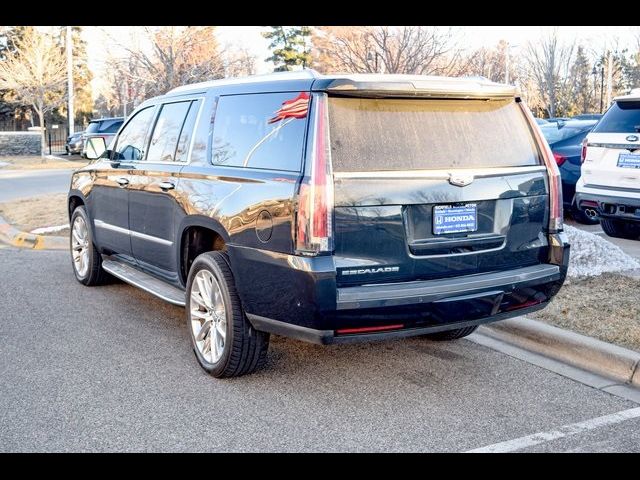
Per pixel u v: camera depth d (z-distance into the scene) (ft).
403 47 54.54
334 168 14.24
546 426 14.56
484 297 15.35
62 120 192.34
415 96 15.30
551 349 18.84
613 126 29.30
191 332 17.84
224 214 16.34
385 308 14.28
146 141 21.74
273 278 14.84
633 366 16.98
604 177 29.43
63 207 45.73
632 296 22.06
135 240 21.81
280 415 15.05
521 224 16.37
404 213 14.73
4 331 20.89
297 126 14.97
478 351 19.25
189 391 16.31
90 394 16.08
